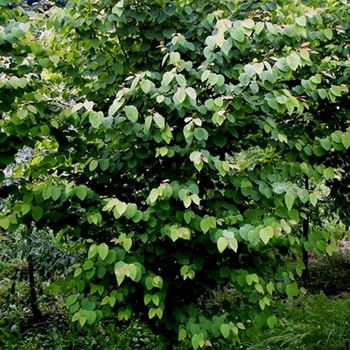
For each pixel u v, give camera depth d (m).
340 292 5.42
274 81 1.92
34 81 2.22
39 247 3.88
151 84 1.95
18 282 4.68
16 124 1.99
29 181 2.60
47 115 2.22
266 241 1.91
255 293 2.23
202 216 2.31
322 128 2.92
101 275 2.12
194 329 2.15
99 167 2.47
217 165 1.98
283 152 2.67
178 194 2.02
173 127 2.22
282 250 2.42
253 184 2.31
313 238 2.31
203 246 2.38
